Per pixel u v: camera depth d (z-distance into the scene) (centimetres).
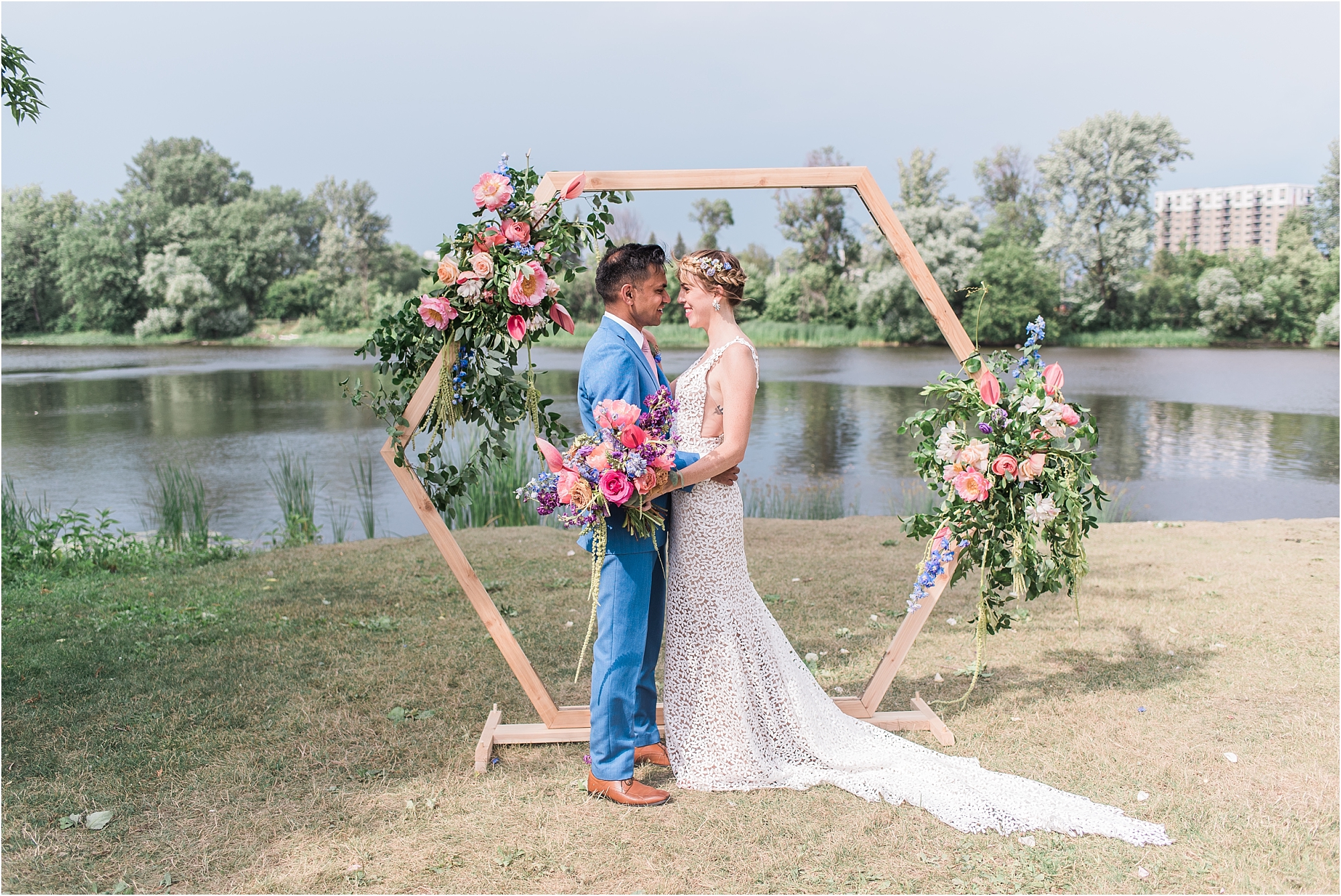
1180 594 490
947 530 308
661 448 254
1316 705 330
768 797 272
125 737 311
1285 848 236
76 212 6047
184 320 5594
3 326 5709
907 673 379
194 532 745
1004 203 5459
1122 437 1634
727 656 282
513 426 301
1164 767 284
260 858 235
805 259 5466
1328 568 544
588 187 289
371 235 7044
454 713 336
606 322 273
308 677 373
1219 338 4612
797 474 1277
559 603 493
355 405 297
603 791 270
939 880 226
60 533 829
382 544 676
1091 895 218
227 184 7212
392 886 223
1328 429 1717
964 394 311
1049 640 417
